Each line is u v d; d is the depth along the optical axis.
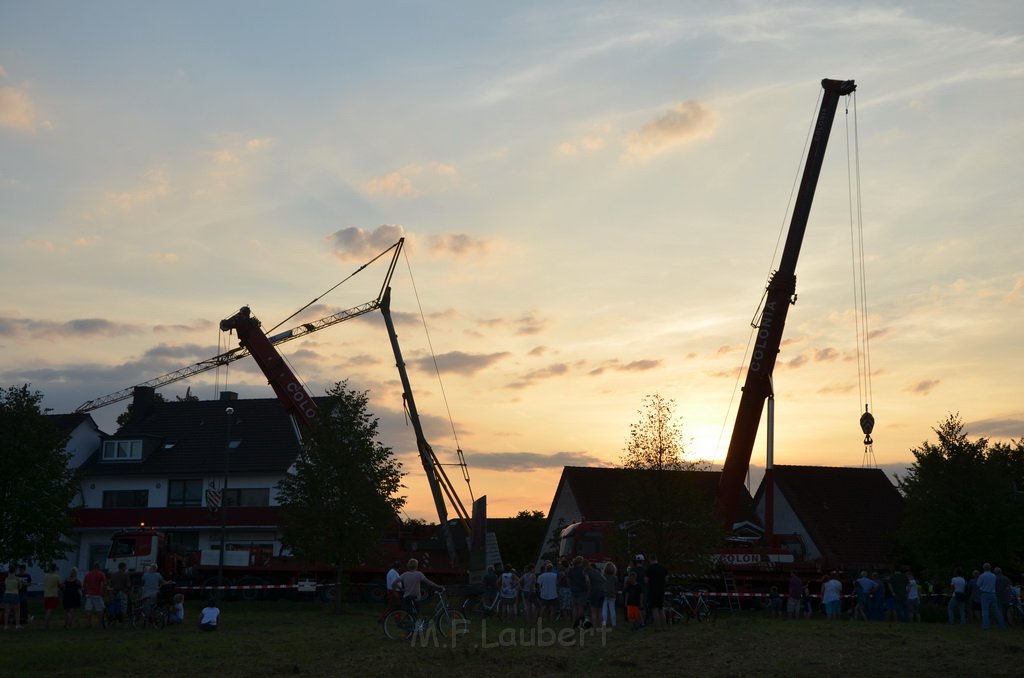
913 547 36.56
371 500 35.12
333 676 18.78
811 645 21.45
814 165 40.25
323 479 35.16
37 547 37.69
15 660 20.97
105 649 22.64
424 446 45.62
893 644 21.69
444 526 43.84
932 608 34.62
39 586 52.03
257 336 46.31
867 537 47.84
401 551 42.84
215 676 19.17
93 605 29.19
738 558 37.94
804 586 34.50
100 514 51.47
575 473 52.34
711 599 33.84
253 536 50.69
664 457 33.97
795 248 39.75
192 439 56.97
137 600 29.33
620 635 24.02
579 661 19.75
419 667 19.44
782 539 40.06
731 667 18.59
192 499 54.62
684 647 21.27
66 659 21.23
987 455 36.16
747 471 39.31
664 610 26.98
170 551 41.38
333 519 34.88
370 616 33.22
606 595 24.94
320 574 41.03
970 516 35.22
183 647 23.03
